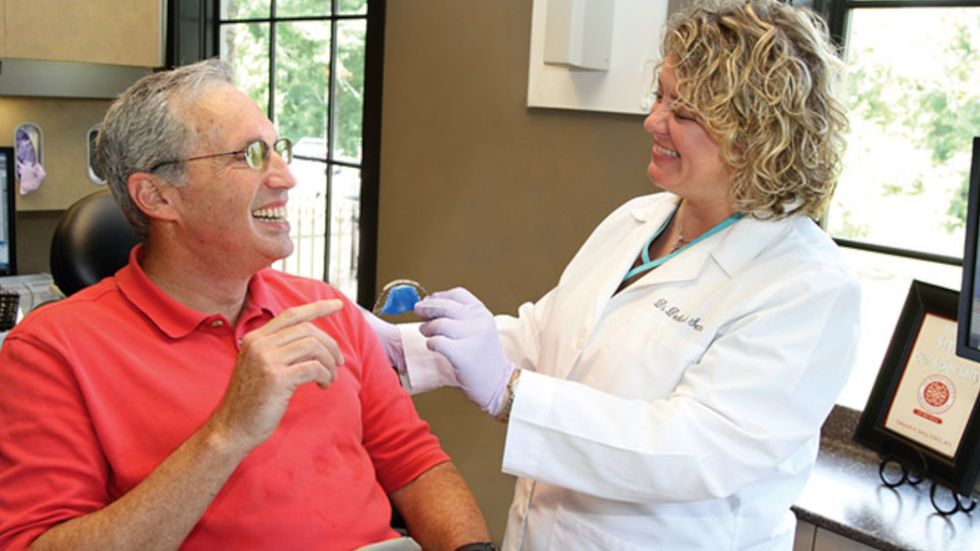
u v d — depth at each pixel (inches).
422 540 58.3
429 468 60.6
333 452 55.1
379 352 62.7
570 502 58.3
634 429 51.0
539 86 87.7
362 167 108.5
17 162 126.3
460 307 54.1
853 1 79.1
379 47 104.1
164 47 134.6
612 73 81.5
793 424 51.2
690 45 51.8
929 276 77.1
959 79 74.3
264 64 128.7
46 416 47.1
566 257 89.7
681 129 52.7
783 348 50.6
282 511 51.4
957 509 66.2
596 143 85.4
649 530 55.3
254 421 44.9
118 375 49.5
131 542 44.0
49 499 45.9
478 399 53.6
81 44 122.6
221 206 51.0
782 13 51.8
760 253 55.0
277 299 59.2
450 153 98.7
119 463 48.1
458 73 96.6
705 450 50.3
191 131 50.6
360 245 110.1
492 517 99.9
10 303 99.3
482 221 96.8
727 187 54.0
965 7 73.2
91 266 65.9
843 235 82.7
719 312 53.9
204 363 52.1
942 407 68.5
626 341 56.4
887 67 78.2
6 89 117.9
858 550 64.6
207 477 44.7
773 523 56.7
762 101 49.9
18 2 116.3
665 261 58.2
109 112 52.3
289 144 54.8
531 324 68.8
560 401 52.3
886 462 72.4
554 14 79.3
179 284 53.6
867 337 80.7
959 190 75.3
